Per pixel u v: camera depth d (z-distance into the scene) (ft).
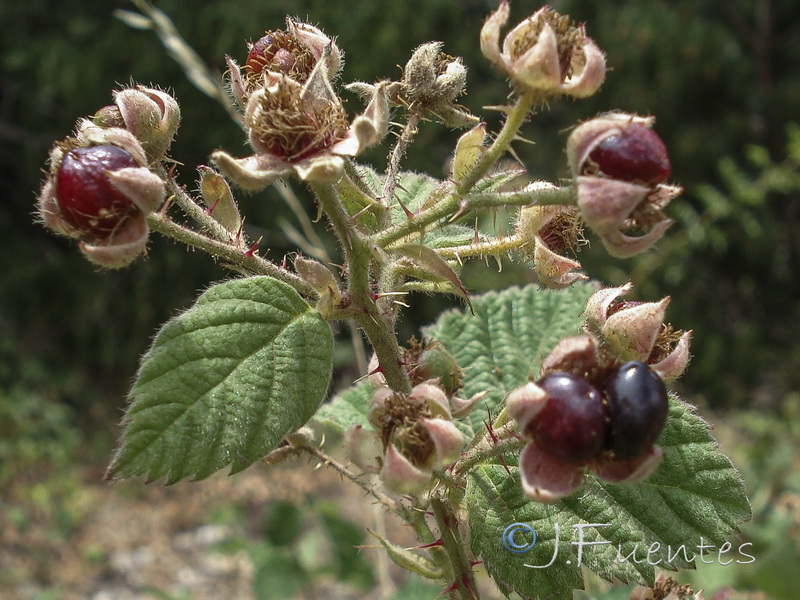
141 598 1.17
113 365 1.81
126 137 0.25
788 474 0.86
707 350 1.74
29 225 1.87
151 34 1.64
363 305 0.24
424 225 0.24
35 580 1.19
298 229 1.54
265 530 0.68
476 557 0.27
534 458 0.22
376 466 0.23
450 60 0.31
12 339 1.69
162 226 0.25
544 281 0.29
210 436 0.22
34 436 1.52
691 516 0.27
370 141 0.24
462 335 0.36
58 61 1.65
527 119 0.24
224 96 0.58
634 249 0.23
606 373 0.22
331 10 1.66
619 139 0.23
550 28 0.23
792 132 1.36
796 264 1.97
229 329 0.23
